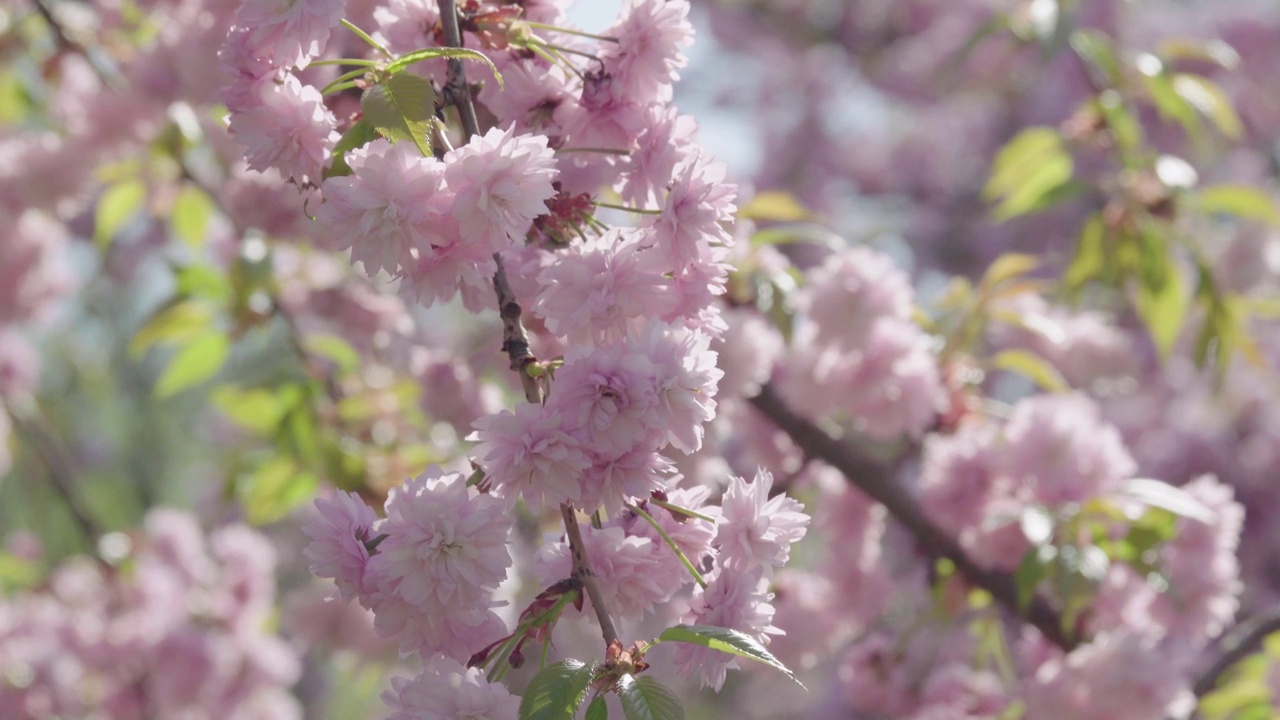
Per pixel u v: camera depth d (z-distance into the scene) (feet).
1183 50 7.04
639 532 3.74
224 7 5.16
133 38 7.39
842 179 17.19
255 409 7.07
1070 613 4.91
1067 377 7.35
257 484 6.90
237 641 8.61
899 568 6.93
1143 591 5.38
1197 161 14.26
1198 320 9.95
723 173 3.73
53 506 14.29
